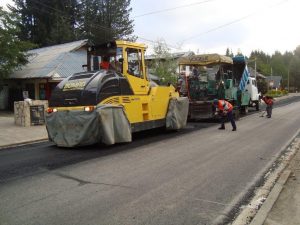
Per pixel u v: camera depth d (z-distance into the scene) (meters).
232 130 16.44
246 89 24.44
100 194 7.21
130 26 51.69
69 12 49.88
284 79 115.81
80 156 10.92
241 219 5.98
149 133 15.59
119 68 13.18
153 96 14.30
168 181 8.09
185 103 16.19
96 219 5.96
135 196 7.08
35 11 48.66
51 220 5.93
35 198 7.02
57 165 9.77
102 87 11.99
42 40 48.78
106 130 11.74
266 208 6.20
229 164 9.71
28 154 11.50
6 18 27.27
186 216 6.10
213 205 6.62
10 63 27.53
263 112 26.23
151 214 6.17
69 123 12.02
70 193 7.29
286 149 11.83
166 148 12.01
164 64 35.31
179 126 15.68
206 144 12.75
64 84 12.61
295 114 25.05
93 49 13.80
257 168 9.30
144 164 9.71
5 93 33.03
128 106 12.92
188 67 21.22
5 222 5.88
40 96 29.56
